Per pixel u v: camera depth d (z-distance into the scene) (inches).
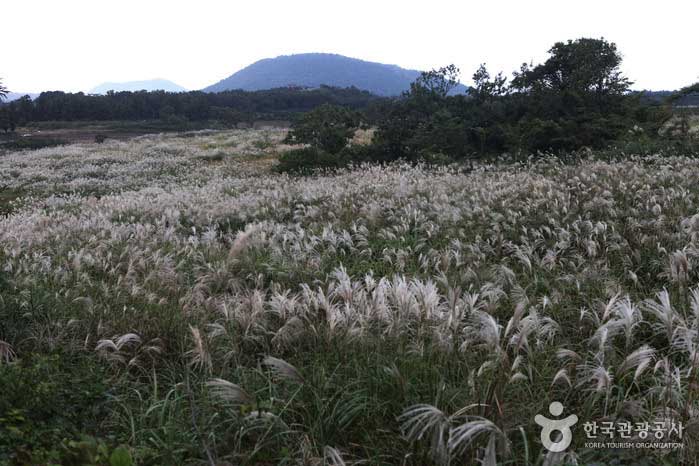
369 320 185.3
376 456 131.7
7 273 285.7
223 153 1582.2
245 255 330.0
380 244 373.1
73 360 201.2
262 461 139.5
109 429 153.8
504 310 228.8
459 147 968.3
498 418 133.6
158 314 231.8
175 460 131.7
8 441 127.0
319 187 646.5
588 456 127.7
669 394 139.4
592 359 163.8
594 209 375.6
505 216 384.5
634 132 812.0
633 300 229.6
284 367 139.3
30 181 1205.1
